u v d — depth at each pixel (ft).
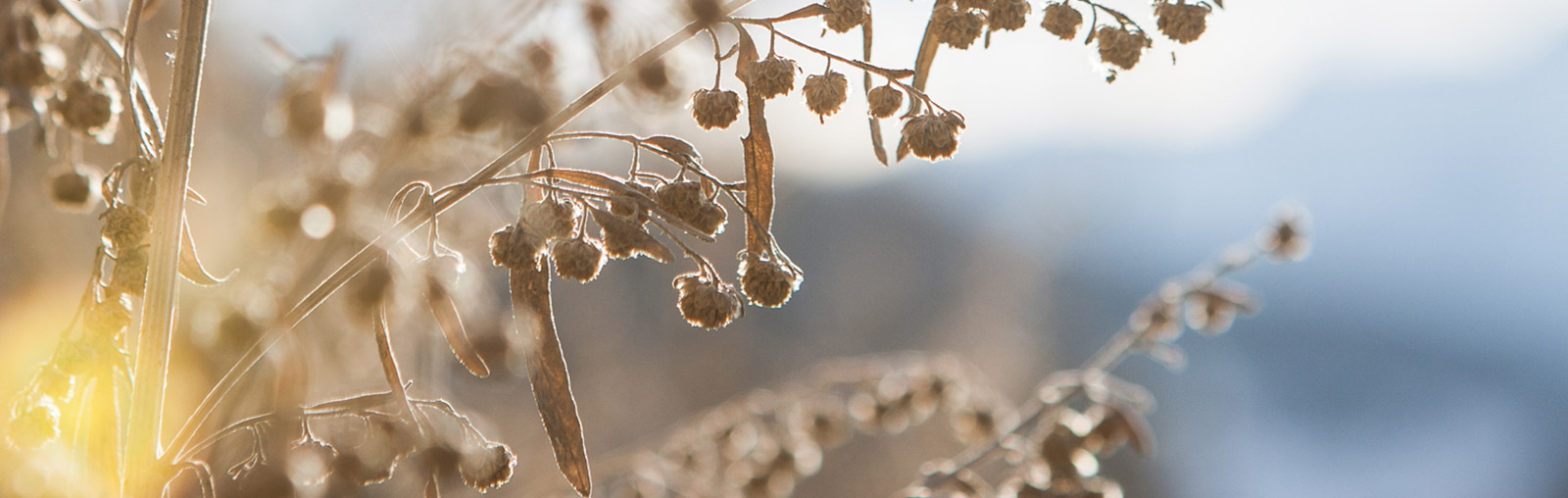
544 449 1.97
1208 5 1.09
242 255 1.24
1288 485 8.30
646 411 2.77
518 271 1.07
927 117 1.08
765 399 1.56
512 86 1.26
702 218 1.06
